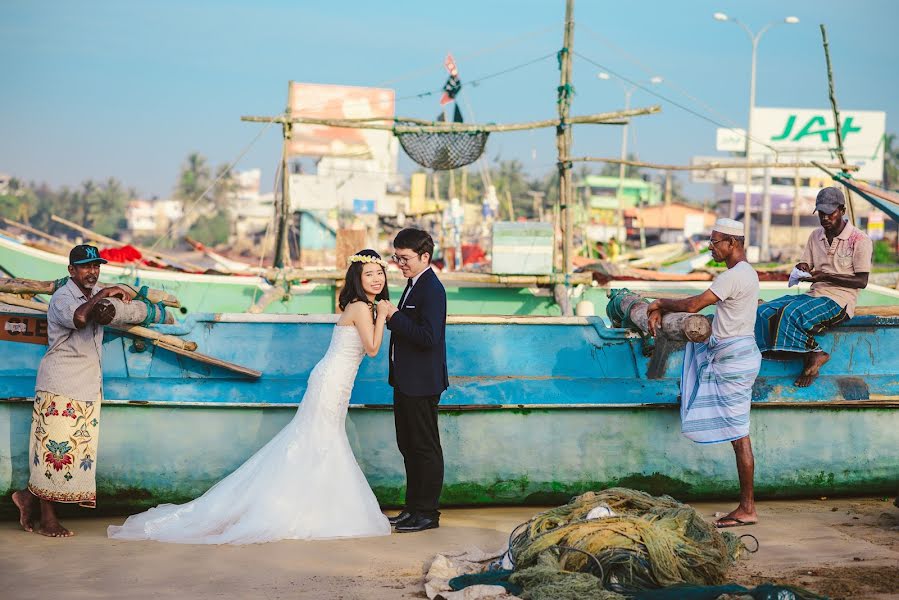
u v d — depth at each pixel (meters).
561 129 12.80
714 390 6.64
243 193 131.12
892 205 10.23
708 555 5.24
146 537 6.25
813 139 57.78
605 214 68.44
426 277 6.56
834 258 7.30
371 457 6.97
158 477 6.75
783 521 6.79
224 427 6.79
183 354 6.73
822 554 5.89
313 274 12.94
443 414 7.00
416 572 5.57
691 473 7.29
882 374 7.63
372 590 5.24
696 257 22.78
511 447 7.07
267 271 13.02
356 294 6.46
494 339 7.33
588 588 4.79
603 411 7.15
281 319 7.14
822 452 7.45
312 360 7.11
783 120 58.03
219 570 5.57
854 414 7.50
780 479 7.39
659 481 7.25
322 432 6.41
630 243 50.03
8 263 14.06
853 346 7.62
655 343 7.24
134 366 6.86
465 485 7.05
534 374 7.32
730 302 6.54
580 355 7.39
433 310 6.45
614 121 12.68
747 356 6.56
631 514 5.70
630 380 7.23
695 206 85.44
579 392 7.11
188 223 130.25
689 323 6.49
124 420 6.71
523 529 5.86
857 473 7.50
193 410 6.76
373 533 6.39
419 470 6.56
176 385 6.77
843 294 7.30
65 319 6.14
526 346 7.36
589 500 5.90
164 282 13.62
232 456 6.79
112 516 6.91
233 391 6.80
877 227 31.61
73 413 6.25
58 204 153.75
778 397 7.30
